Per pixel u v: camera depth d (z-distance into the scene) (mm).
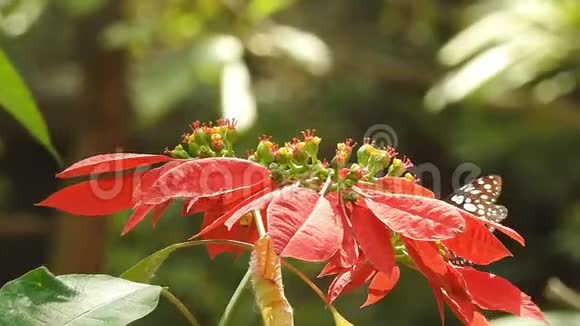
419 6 3996
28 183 4742
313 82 4312
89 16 2838
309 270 3709
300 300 3848
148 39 2758
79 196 1009
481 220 956
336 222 918
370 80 4309
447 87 2895
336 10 4492
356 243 958
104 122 2881
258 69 4082
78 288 944
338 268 981
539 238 4469
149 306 943
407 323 4102
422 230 933
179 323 3934
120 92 2885
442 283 968
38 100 4277
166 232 3875
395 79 3521
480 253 974
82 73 2904
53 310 935
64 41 4301
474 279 983
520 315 970
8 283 939
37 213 4723
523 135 3840
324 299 975
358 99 4355
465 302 962
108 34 2791
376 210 946
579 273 4402
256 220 1002
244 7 2846
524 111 3387
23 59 4289
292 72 3904
